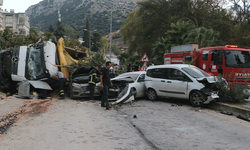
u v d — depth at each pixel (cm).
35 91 954
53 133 452
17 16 5109
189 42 1802
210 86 814
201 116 661
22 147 371
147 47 3434
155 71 941
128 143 411
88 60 1123
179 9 2841
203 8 2617
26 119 552
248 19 2338
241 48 1022
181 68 849
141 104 865
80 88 936
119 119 600
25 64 1019
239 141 441
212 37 1727
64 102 850
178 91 838
